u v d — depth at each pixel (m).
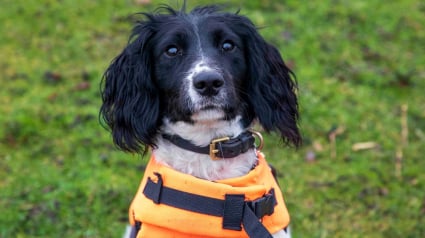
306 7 8.04
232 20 3.57
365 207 5.19
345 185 5.41
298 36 7.50
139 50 3.54
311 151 5.84
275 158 5.75
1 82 6.84
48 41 7.51
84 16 7.89
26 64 7.14
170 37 3.42
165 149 3.48
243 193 3.27
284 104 3.73
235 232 3.29
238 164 3.48
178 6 4.84
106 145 5.92
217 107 3.29
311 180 5.48
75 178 5.45
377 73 7.04
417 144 6.03
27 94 6.65
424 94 6.80
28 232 4.83
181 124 3.40
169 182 3.30
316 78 6.86
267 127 3.66
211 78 3.20
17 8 7.99
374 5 8.22
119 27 7.71
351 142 6.01
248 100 3.62
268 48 3.70
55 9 7.98
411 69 7.16
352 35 7.66
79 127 6.15
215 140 3.41
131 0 8.12
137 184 5.39
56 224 4.90
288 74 3.80
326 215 5.10
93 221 4.94
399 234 4.90
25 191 5.25
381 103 6.61
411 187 5.43
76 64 7.14
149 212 3.32
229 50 3.48
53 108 6.41
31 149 5.88
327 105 6.46
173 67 3.42
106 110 3.69
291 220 5.00
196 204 3.27
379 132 6.14
